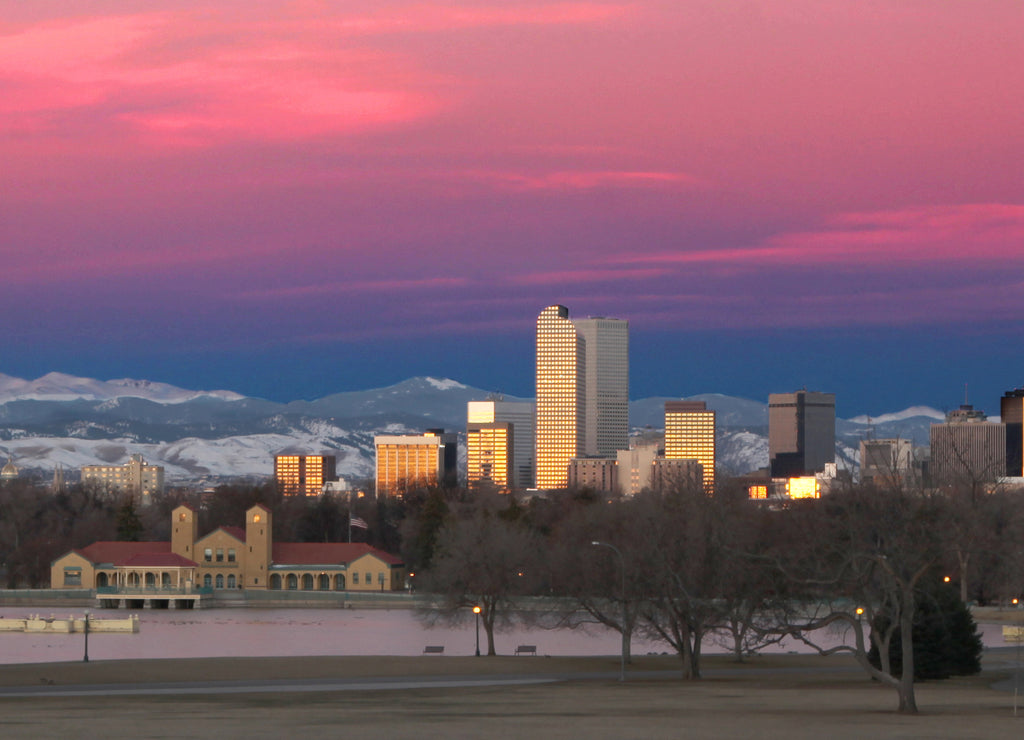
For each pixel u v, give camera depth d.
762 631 196.75
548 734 133.12
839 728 139.50
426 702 178.25
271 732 134.50
